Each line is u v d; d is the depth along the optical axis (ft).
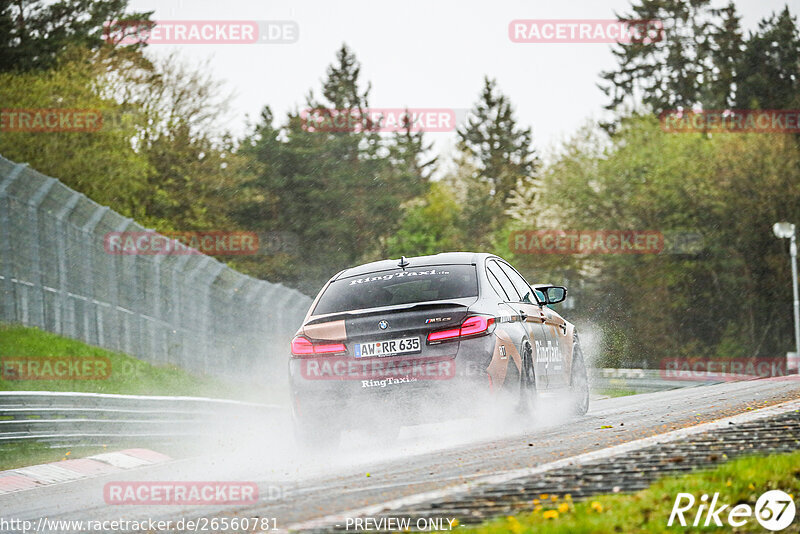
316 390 97.04
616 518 57.26
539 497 64.13
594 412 137.69
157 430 175.52
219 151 558.97
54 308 244.63
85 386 219.61
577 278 629.92
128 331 251.19
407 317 95.61
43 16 562.25
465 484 70.28
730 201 606.96
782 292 606.55
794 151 609.42
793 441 83.30
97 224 251.39
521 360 102.22
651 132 640.99
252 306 283.59
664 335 621.31
